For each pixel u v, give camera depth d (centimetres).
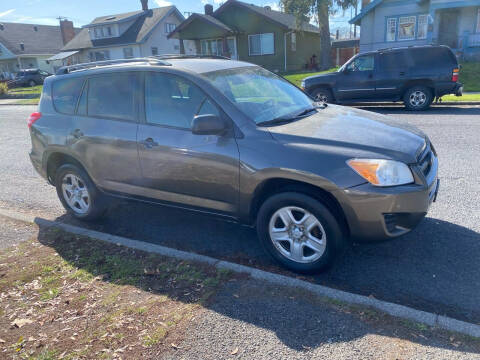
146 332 286
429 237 415
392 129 385
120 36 4003
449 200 504
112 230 483
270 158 343
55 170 516
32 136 510
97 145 445
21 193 639
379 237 332
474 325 272
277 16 3253
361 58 1283
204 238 448
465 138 820
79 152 462
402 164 327
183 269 364
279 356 257
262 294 320
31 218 509
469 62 2252
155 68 414
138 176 427
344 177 320
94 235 447
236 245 427
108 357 266
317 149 334
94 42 4134
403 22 2519
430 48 1202
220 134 365
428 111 1220
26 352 277
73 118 470
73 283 357
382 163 321
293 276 359
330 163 325
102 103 451
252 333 279
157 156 403
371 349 258
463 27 2411
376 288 335
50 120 489
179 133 391
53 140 482
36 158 511
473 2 2238
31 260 403
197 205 400
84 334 290
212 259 375
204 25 3030
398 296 323
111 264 384
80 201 496
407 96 1237
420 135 389
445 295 321
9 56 4753
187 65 420
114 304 322
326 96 1354
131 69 430
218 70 423
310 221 342
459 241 404
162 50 4084
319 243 342
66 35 5078
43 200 601
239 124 364
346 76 1305
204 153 374
